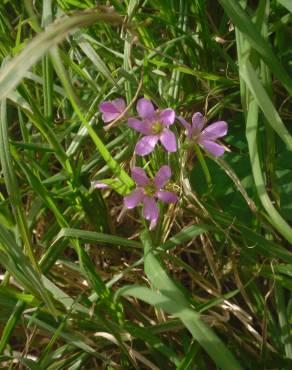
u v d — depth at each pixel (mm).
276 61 153
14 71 109
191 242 187
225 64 206
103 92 180
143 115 143
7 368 175
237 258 179
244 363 167
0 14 205
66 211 185
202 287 182
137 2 166
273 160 168
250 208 175
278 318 178
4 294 161
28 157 177
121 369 163
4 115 152
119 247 194
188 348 165
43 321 163
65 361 165
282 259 169
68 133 188
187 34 186
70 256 200
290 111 200
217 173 182
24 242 157
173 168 168
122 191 159
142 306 186
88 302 163
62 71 136
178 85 186
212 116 195
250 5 216
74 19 116
